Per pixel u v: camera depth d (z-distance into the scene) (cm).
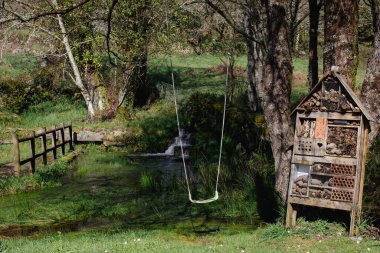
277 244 739
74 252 720
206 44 2170
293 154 792
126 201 1226
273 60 888
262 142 1570
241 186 1212
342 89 755
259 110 1962
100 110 2477
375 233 750
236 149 1694
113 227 991
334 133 769
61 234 937
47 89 2983
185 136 2100
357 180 746
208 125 1994
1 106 2727
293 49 3866
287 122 886
